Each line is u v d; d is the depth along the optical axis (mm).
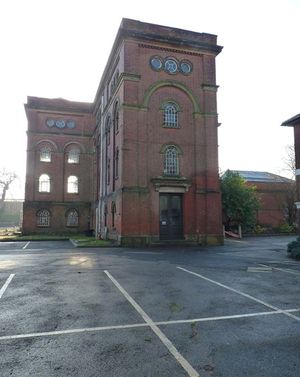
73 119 38812
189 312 6848
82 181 38312
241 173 49844
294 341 5328
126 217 21406
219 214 23438
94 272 11609
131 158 21984
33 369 4340
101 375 4188
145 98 22812
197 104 24047
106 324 6086
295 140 19516
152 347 5062
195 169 23469
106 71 28391
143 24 23062
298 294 8438
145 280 10188
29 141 37000
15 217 73938
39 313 6730
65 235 35250
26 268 12500
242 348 5039
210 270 12102
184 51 24094
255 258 15742
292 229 38688
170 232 22594
